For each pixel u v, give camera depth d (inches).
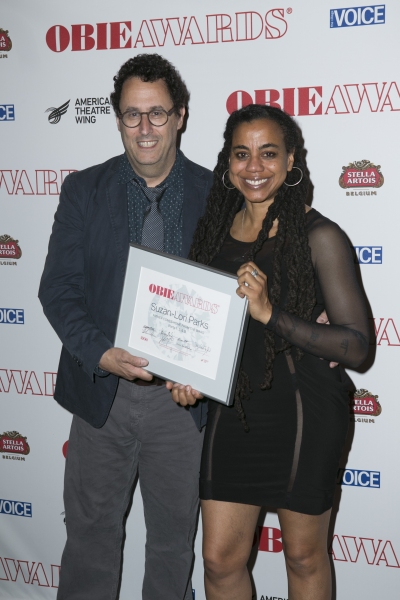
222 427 65.9
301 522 63.4
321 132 81.8
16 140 91.3
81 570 79.0
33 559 99.3
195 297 63.4
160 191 72.2
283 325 59.3
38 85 89.5
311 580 65.3
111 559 79.7
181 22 84.1
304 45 81.0
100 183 73.7
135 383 73.3
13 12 88.7
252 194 62.9
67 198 74.8
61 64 88.4
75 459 77.8
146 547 81.4
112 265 72.2
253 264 59.9
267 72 82.4
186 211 72.1
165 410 74.0
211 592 68.9
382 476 85.9
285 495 62.9
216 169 68.6
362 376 85.0
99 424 73.4
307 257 61.1
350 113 80.7
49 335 94.0
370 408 85.2
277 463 63.2
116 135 88.1
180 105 70.6
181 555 78.6
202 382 63.6
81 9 86.9
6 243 93.7
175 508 76.8
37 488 97.7
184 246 71.3
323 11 79.9
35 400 95.9
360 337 60.6
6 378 96.5
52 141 90.1
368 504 86.9
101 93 87.8
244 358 63.8
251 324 63.4
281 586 91.9
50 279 74.0
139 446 77.1
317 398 62.8
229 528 66.3
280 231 63.0
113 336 72.4
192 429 75.1
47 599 99.3
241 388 63.8
